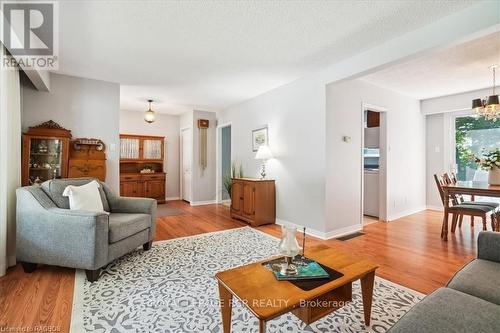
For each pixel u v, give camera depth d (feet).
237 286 4.39
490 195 9.89
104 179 12.51
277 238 11.30
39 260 7.59
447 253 9.50
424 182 18.08
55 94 11.80
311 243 10.73
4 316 5.57
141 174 20.29
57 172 11.31
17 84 8.98
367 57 9.58
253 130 16.33
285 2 6.66
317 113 11.79
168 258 8.94
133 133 21.20
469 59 10.56
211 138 21.40
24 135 10.46
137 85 13.85
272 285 4.42
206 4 6.72
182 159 22.93
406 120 16.31
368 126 17.66
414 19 7.45
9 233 8.34
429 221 14.71
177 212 17.22
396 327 3.27
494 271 4.65
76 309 5.83
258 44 9.06
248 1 6.60
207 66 11.13
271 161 14.66
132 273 7.74
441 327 3.18
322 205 11.56
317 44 9.05
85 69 11.42
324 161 11.48
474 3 6.70
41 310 5.79
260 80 13.05
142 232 9.36
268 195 14.03
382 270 8.00
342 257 5.65
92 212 7.40
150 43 8.95
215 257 9.04
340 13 7.16
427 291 6.67
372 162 17.31
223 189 21.71
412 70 11.85
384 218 14.78
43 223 7.55
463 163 16.79
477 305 3.60
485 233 5.40
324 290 4.27
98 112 12.84
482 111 11.88
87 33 8.20
